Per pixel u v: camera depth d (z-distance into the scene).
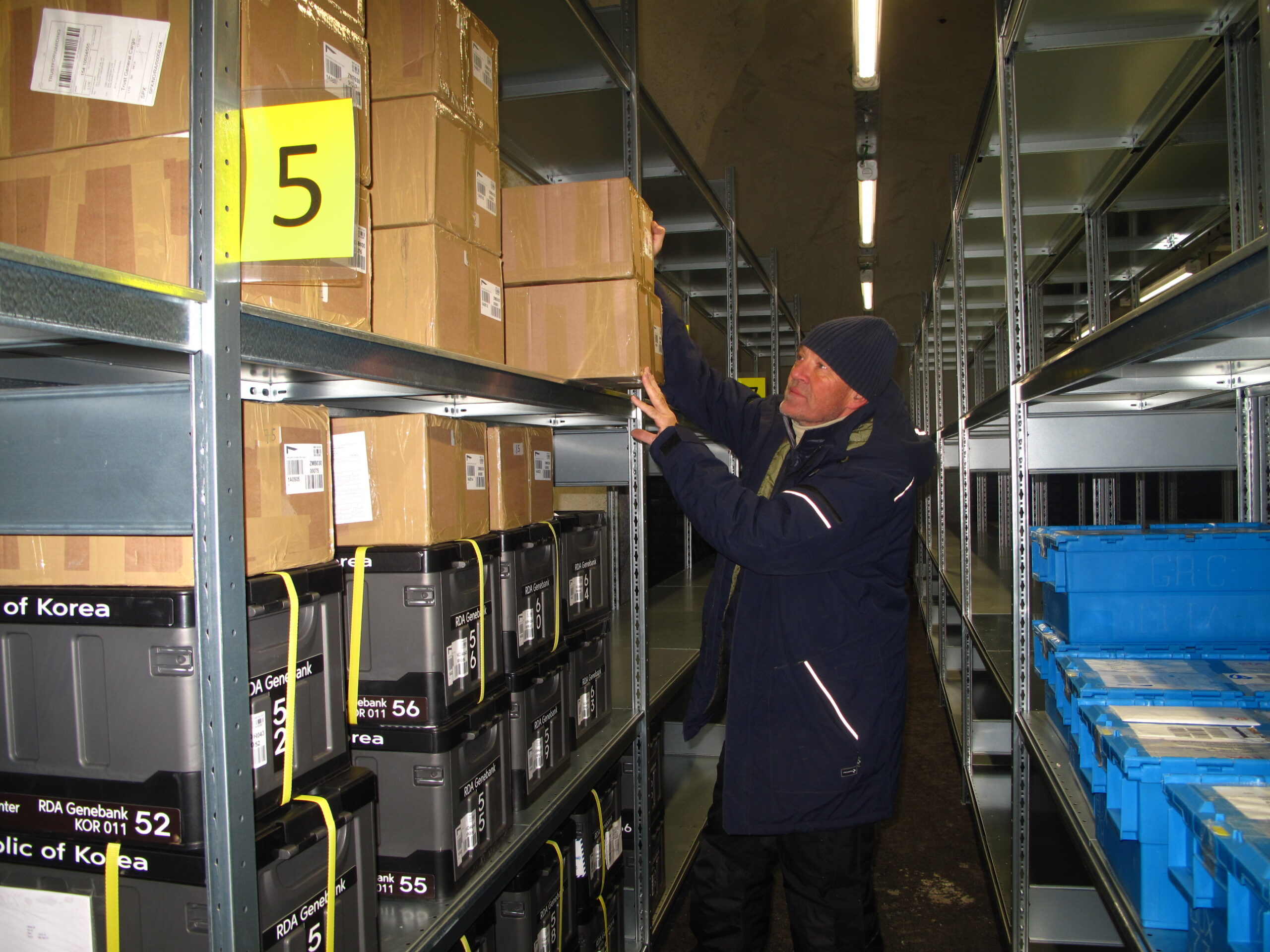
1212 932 0.92
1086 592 1.51
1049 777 1.50
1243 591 1.47
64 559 0.82
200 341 0.71
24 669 0.83
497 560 1.41
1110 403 2.16
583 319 1.69
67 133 0.79
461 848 1.22
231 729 0.73
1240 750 1.06
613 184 1.68
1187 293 0.84
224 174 0.73
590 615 1.86
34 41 0.80
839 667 1.63
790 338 7.41
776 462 1.87
